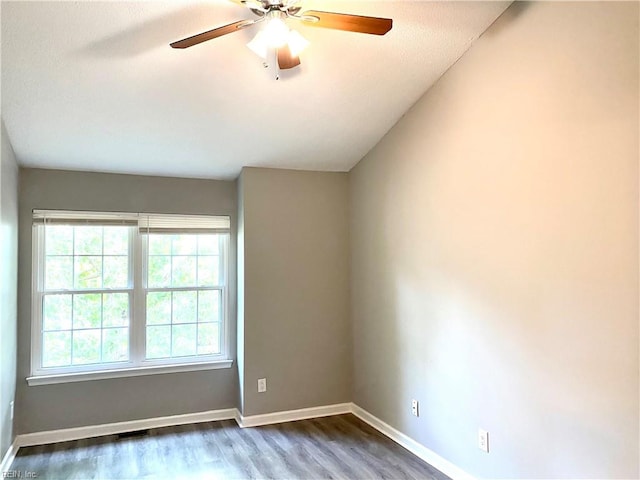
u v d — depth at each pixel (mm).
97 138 3479
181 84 3008
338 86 3215
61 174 3900
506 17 2691
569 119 2320
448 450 3141
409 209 3586
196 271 4312
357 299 4359
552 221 2408
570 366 2307
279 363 4219
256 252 4184
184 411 4164
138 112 3238
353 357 4434
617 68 2096
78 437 3814
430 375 3334
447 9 2627
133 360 4047
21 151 3531
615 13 2107
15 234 3572
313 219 4391
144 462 3336
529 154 2545
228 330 4352
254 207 4191
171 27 2543
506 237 2693
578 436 2262
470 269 2965
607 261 2133
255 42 2420
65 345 3887
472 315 2943
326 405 4367
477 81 2904
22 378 3693
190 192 4297
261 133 3670
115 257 4055
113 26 2486
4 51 2561
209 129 3539
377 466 3254
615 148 2102
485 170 2846
